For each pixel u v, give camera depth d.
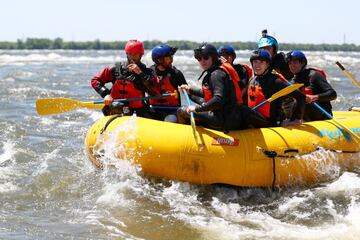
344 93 56.41
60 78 72.25
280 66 26.47
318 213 19.95
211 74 21.09
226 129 21.30
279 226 18.59
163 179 21.45
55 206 20.31
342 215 19.73
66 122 37.97
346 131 23.83
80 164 26.22
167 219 19.14
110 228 18.23
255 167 20.77
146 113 24.86
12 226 18.14
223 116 21.28
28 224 18.39
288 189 22.17
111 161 22.08
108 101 23.78
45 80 68.44
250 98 22.98
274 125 23.14
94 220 18.91
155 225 18.58
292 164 21.48
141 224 18.66
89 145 23.08
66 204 20.56
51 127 35.97
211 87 21.14
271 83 22.14
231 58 25.78
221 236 17.69
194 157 20.53
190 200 20.95
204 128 21.31
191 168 20.64
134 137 21.30
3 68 93.56
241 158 20.55
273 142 21.23
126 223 18.72
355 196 21.66
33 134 33.41
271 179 21.27
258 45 26.48
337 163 23.17
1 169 25.08
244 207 20.52
